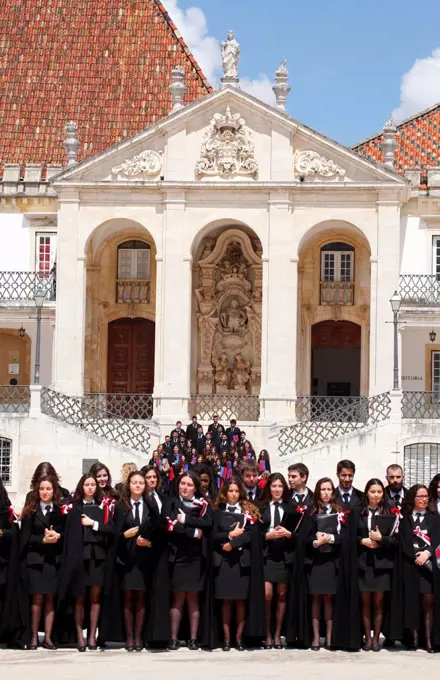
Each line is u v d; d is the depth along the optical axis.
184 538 19.12
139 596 19.22
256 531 19.11
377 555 19.30
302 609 19.19
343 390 53.59
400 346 47.94
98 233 49.00
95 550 19.20
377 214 46.72
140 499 19.25
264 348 46.72
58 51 56.03
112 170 47.38
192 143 47.25
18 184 51.12
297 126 46.66
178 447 37.31
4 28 56.72
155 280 51.09
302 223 46.97
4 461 41.38
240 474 20.34
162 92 54.66
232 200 47.06
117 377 51.59
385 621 19.44
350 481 20.11
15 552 19.17
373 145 54.84
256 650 19.17
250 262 50.50
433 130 53.66
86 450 41.12
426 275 48.53
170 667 17.53
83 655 18.62
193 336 50.62
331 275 51.00
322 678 16.75
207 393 50.59
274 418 46.28
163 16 56.62
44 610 19.56
